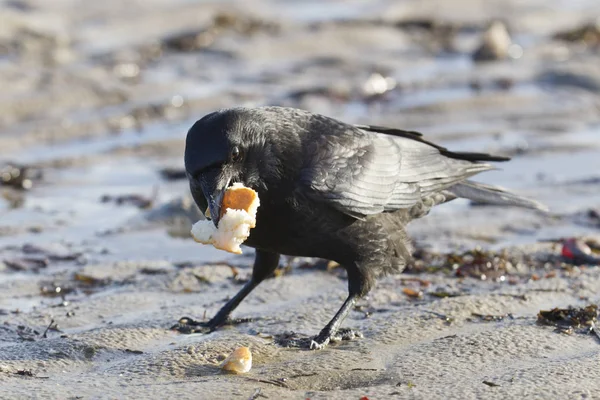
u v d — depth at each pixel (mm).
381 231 10266
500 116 20500
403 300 10836
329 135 10180
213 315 10445
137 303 10836
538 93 21984
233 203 8945
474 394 7793
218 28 28219
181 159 18031
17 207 15242
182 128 19891
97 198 15750
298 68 24844
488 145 18375
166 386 8125
